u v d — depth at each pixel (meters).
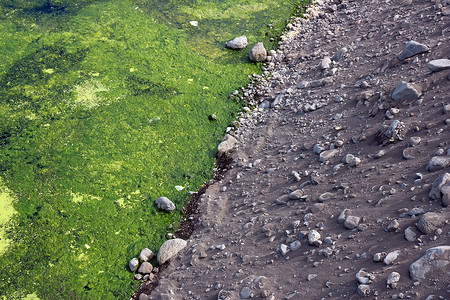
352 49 5.67
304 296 3.16
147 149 5.27
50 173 4.97
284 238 3.72
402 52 4.77
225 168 5.02
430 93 4.16
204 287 3.71
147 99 5.90
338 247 3.35
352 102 4.76
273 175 4.54
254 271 3.60
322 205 3.77
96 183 4.88
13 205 4.65
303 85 5.56
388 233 3.21
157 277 4.04
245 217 4.22
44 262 4.16
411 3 5.86
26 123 5.57
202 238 4.24
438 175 3.38
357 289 2.97
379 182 3.67
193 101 5.90
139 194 4.79
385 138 4.02
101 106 5.80
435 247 2.85
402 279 2.85
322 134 4.63
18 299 3.88
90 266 4.15
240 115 5.70
